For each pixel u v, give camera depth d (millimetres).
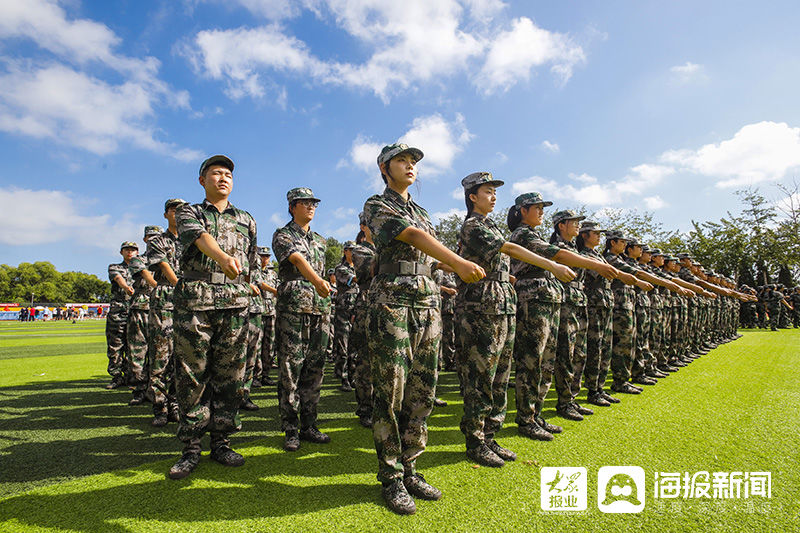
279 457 3227
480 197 3492
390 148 2834
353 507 2402
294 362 3561
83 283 95312
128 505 2402
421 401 2668
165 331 4293
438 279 3443
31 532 2113
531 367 3719
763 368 7027
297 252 3588
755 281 24625
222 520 2246
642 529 2199
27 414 4613
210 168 3262
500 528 2189
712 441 3508
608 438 3633
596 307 4980
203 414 2984
